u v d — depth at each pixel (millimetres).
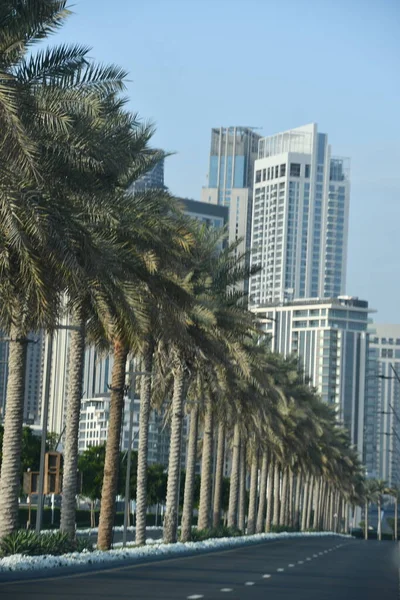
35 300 47938
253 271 90062
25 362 54781
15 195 40031
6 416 54688
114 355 71125
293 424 157625
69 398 65938
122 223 56594
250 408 109250
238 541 112125
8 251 46125
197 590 42125
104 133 50031
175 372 93375
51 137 46094
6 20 41750
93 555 61375
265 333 97562
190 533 104000
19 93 42094
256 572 58781
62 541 60844
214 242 87438
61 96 45562
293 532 197375
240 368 94125
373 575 62344
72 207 45281
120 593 38938
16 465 54688
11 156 37406
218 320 85688
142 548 78062
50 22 42844
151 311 62219
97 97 48000
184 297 60656
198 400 104312
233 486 134750
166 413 111125
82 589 40406
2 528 54812
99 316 57719
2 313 52906
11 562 50125
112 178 53844
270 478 186500
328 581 53281
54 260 43344
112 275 52625
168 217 64562
